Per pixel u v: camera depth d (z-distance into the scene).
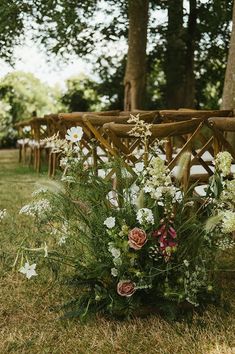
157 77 21.16
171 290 2.70
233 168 4.34
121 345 2.46
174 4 16.30
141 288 2.68
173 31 16.72
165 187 2.68
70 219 2.89
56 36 13.45
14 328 2.64
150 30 16.95
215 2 14.84
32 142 10.95
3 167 11.17
